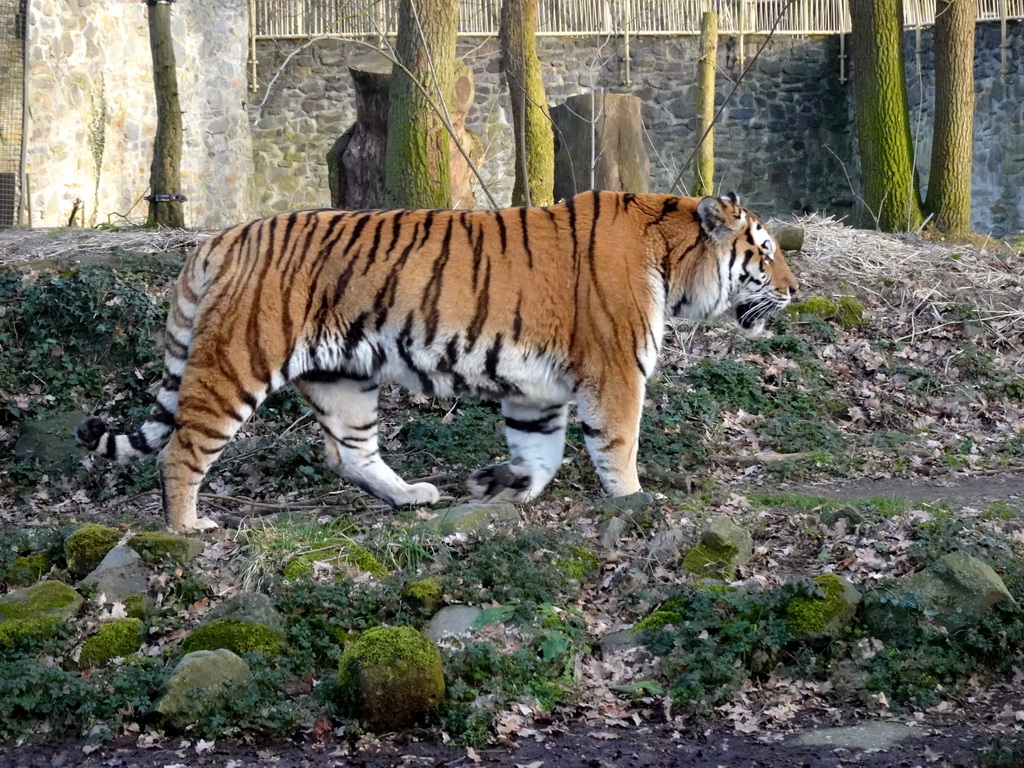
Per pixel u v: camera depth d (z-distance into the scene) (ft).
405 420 41.04
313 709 22.34
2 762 21.30
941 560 25.40
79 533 28.43
